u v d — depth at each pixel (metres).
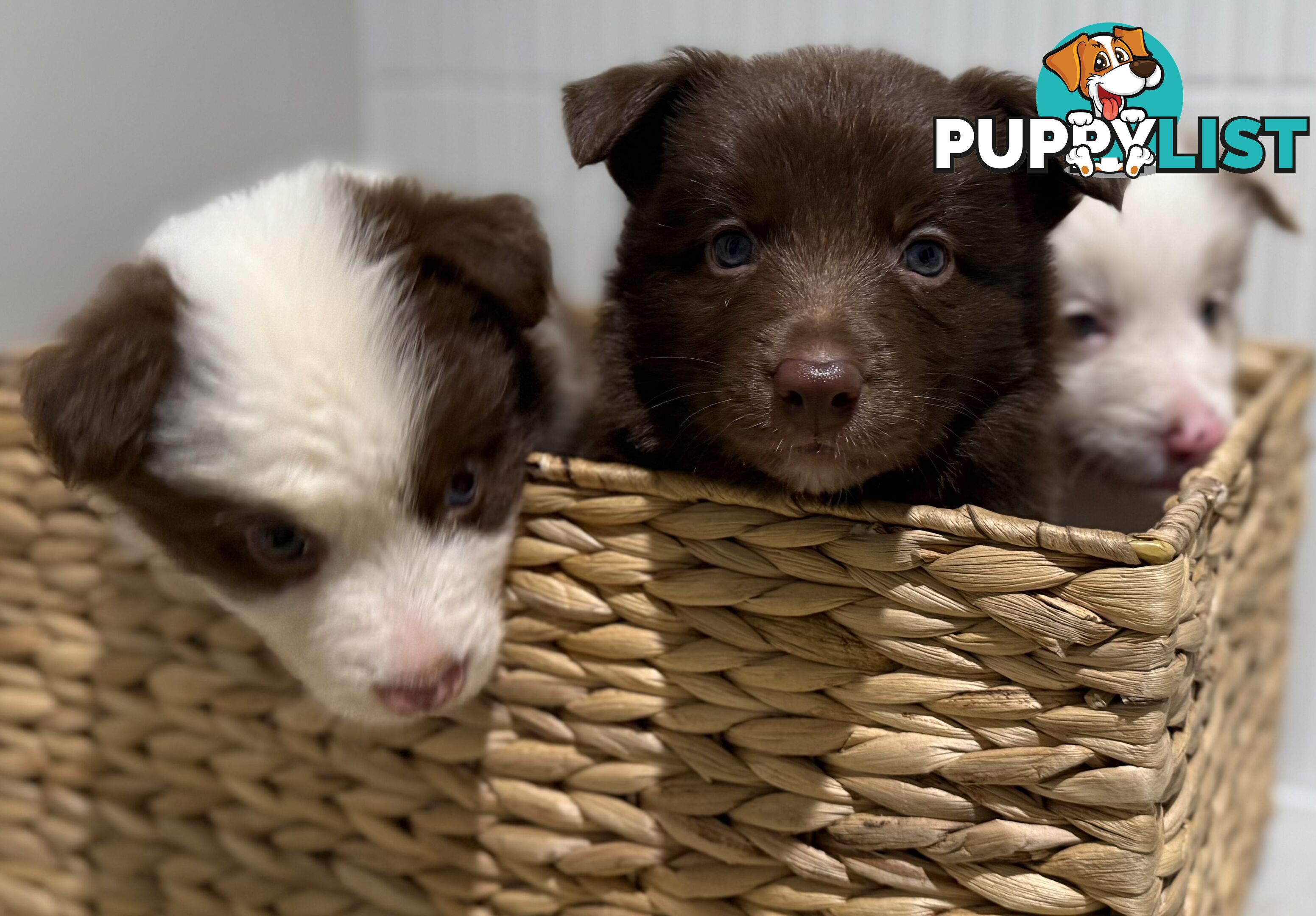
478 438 0.25
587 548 0.25
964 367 0.25
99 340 0.23
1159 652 0.20
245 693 0.28
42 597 0.31
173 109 0.45
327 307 0.24
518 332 0.28
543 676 0.26
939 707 0.22
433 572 0.24
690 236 0.25
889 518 0.22
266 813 0.29
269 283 0.24
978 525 0.21
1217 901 0.29
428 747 0.27
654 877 0.25
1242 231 0.39
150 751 0.30
